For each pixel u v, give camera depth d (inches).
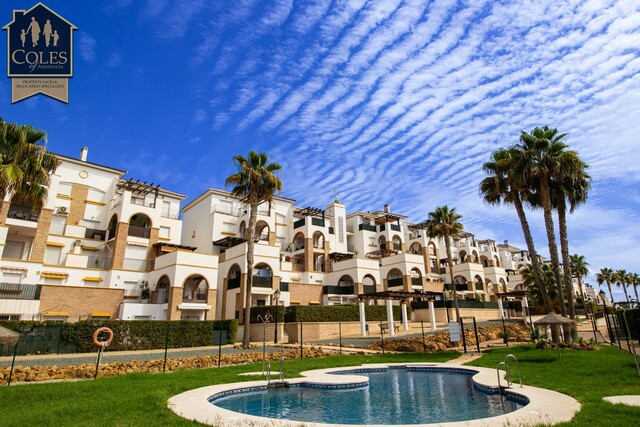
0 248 1208.2
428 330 1478.8
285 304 1603.1
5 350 845.2
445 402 471.8
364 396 518.6
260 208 1991.9
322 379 599.8
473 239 2930.6
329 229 2181.3
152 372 664.4
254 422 339.9
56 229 1503.4
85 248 1502.2
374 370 754.2
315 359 868.6
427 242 2524.6
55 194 1355.8
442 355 941.8
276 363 804.6
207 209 1919.3
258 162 1257.4
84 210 1589.6
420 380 642.8
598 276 3681.1
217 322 1216.8
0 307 1079.0
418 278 2014.0
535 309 2196.1
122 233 1492.4
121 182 1700.3
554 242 997.8
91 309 1244.5
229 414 368.5
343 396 518.9
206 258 1427.2
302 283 1756.9
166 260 1417.3
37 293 1152.2
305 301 1749.5
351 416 412.8
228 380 583.5
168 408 391.5
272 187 1262.3
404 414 416.8
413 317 1910.7
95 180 1651.1
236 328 1250.6
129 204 1544.0
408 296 1413.6
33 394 451.8
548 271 1763.0
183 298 1412.4
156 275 1460.4
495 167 1128.8
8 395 445.1
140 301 1440.7
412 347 1051.9
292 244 2065.7
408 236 2628.0
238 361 832.9
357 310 1535.4
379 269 1952.5
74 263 1409.9
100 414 366.6
